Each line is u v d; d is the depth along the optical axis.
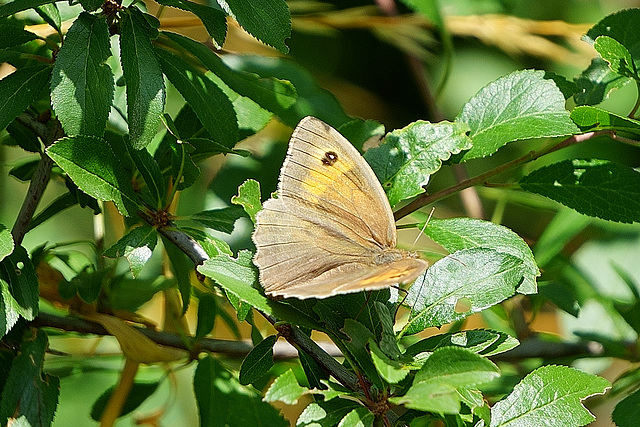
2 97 0.94
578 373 0.93
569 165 0.96
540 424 0.93
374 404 0.92
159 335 0.97
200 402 0.97
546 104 0.95
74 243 0.98
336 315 0.94
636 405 0.95
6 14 0.93
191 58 0.98
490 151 0.95
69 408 1.00
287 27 0.94
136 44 0.94
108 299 0.98
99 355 1.00
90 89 0.94
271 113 0.98
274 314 0.93
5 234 0.93
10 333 0.96
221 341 0.98
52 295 0.97
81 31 0.94
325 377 0.93
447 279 0.94
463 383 0.91
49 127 0.96
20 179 0.98
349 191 0.95
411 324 0.94
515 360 1.00
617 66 0.95
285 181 0.94
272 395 0.92
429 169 0.95
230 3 0.94
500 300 0.94
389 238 0.95
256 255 0.93
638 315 0.99
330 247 0.94
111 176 0.94
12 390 0.94
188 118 0.97
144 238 0.94
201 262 0.94
